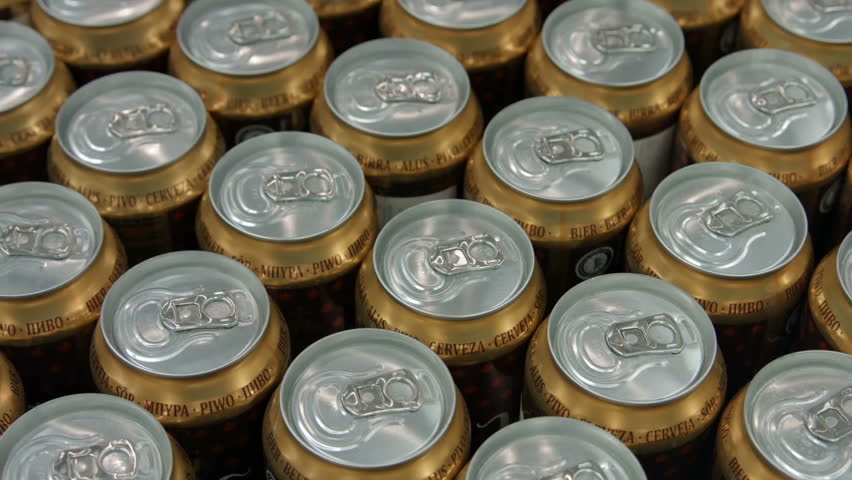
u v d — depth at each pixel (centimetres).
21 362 76
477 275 76
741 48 87
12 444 72
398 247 77
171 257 76
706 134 81
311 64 83
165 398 73
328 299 78
